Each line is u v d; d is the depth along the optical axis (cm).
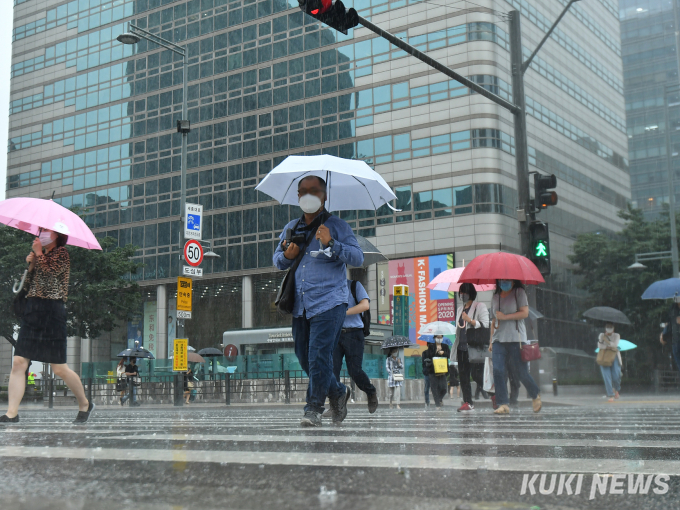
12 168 5228
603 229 4234
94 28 5016
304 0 825
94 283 3531
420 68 3762
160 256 4525
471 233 3525
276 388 2280
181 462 202
